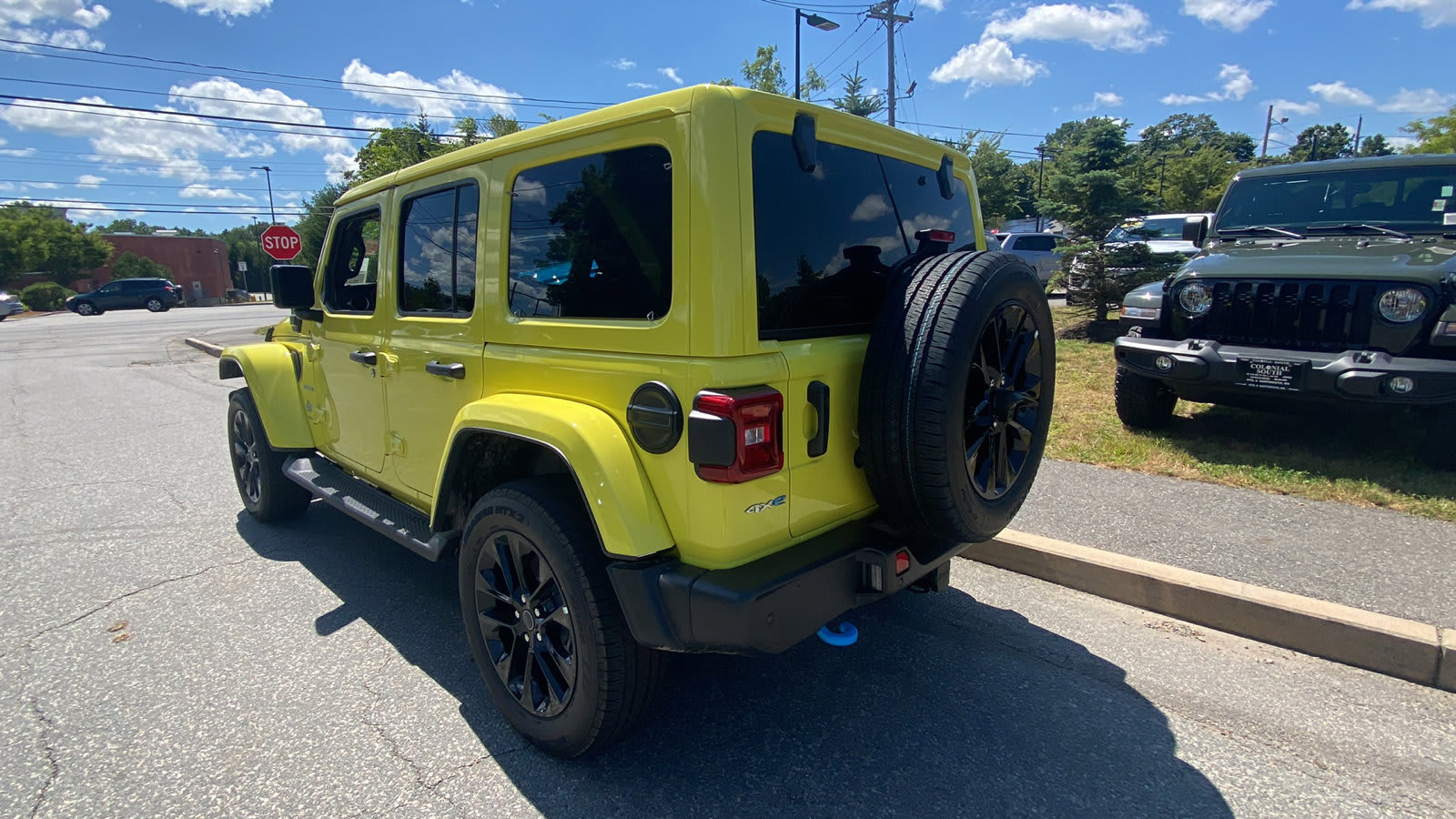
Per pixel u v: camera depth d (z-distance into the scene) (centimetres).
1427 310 470
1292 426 626
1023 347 278
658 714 291
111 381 1171
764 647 218
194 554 454
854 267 264
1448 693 298
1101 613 366
